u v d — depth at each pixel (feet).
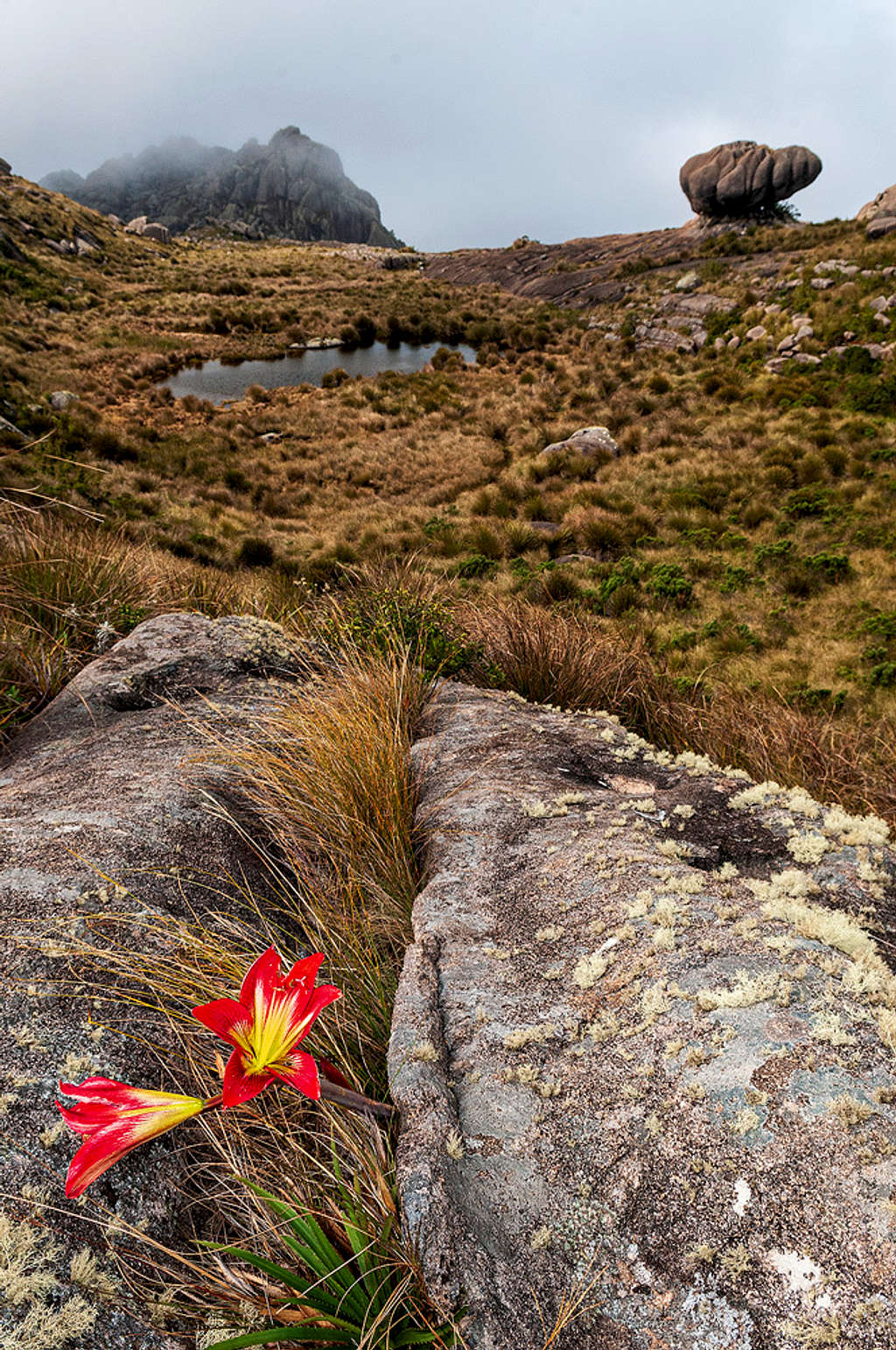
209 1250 3.98
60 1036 4.59
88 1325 3.35
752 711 14.94
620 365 79.30
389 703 10.14
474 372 92.17
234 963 5.48
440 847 7.11
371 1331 3.17
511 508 48.93
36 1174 3.81
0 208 148.97
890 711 22.30
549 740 9.46
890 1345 2.74
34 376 80.33
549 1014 4.73
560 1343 3.19
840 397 58.70
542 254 161.48
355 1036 5.23
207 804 7.79
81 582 14.69
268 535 48.60
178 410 83.41
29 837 6.63
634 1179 3.60
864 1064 3.68
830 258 84.58
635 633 28.99
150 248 198.80
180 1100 2.50
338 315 128.88
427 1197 3.66
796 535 37.35
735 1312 3.05
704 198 130.41
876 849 6.05
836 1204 3.18
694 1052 4.04
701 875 5.73
